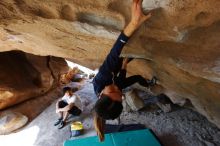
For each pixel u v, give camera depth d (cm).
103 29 228
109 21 223
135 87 738
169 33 218
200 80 341
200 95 402
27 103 767
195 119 593
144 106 679
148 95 743
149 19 207
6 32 284
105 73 206
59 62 945
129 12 208
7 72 732
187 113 621
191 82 362
